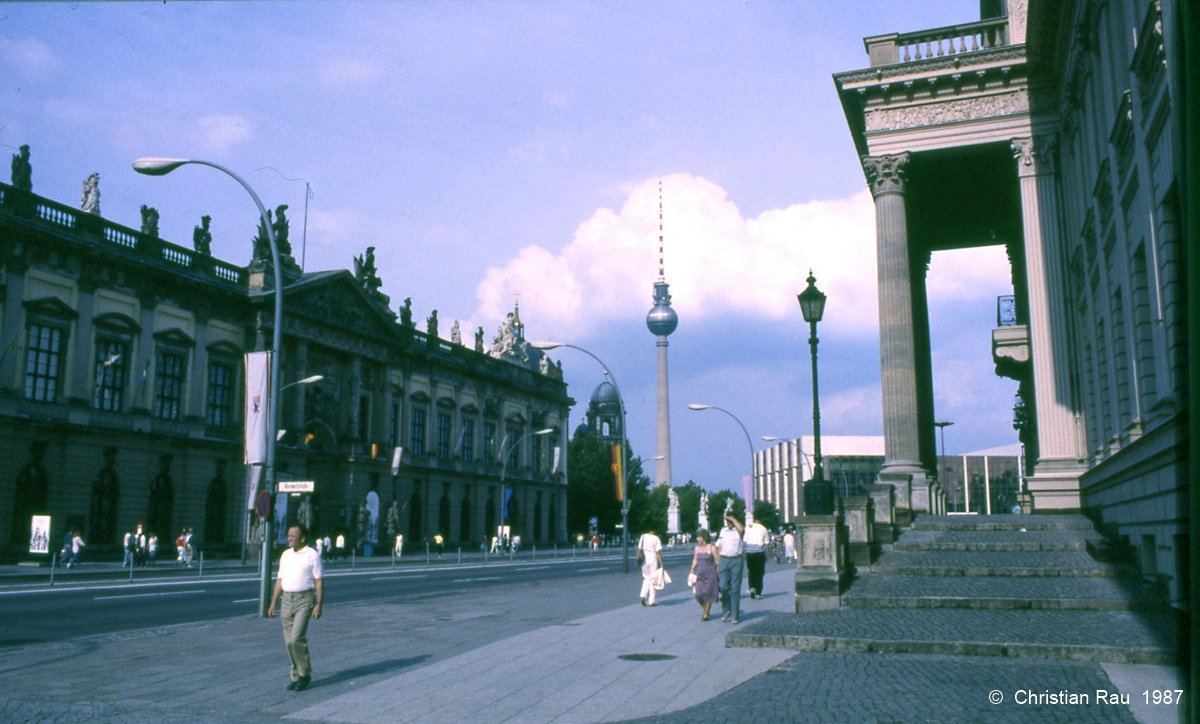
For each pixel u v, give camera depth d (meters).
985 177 37.62
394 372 82.38
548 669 12.45
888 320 31.03
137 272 55.81
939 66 31.61
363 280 81.00
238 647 14.97
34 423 48.44
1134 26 17.70
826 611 17.09
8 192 48.06
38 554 47.62
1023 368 44.19
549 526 113.50
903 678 11.16
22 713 9.55
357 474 74.31
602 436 159.75
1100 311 25.12
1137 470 19.22
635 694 10.58
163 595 28.23
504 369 104.56
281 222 68.00
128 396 54.84
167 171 20.91
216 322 62.38
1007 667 11.89
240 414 63.69
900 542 23.14
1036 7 27.34
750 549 24.14
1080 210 27.47
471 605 23.92
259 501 20.50
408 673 12.17
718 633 16.45
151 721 9.20
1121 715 8.95
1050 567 19.42
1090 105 24.44
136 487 54.53
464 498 94.25
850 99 33.28
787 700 9.96
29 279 49.12
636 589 31.09
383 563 61.00
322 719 9.34
